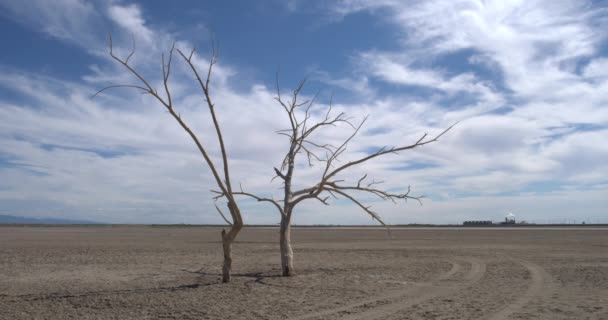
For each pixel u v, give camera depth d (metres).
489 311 9.59
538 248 28.00
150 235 50.94
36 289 13.27
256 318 9.34
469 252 25.20
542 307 9.91
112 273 16.88
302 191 16.03
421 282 14.03
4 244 33.38
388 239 40.59
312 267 18.16
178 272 17.03
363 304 10.61
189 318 9.48
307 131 15.29
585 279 14.19
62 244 33.44
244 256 23.81
